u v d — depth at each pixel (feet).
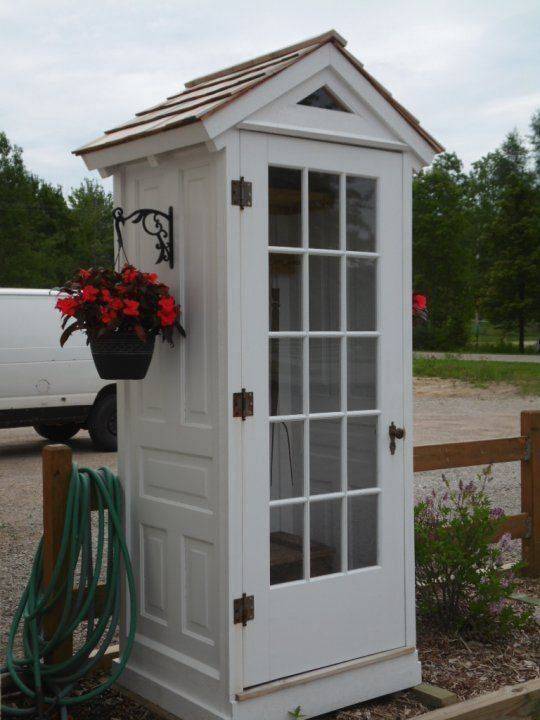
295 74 10.47
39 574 11.47
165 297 10.48
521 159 188.75
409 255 11.97
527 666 12.78
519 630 14.29
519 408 51.78
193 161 10.63
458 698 11.51
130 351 10.53
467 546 14.08
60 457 11.19
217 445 10.34
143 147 10.96
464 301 144.36
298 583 10.84
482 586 13.65
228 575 10.18
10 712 10.59
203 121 9.77
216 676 10.41
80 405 33.99
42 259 105.91
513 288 130.41
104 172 12.13
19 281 103.30
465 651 13.34
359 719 11.04
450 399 57.06
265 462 10.48
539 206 133.59
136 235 11.69
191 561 10.85
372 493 11.68
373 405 11.77
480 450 16.87
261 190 10.39
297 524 10.95
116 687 11.96
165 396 11.14
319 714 10.87
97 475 11.49
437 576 14.02
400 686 11.71
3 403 32.22
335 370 11.38
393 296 11.84
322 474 11.23
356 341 11.59
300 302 11.00
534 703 11.48
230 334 10.13
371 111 11.36
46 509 11.25
